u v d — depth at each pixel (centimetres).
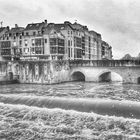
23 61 6588
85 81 6956
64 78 6925
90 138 2348
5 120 2933
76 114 2928
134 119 2703
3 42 8944
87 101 3441
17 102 3756
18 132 2545
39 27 8312
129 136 2353
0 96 4088
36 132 2533
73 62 7119
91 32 12212
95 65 6688
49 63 6266
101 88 5303
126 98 3956
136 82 6084
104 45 14725
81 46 9912
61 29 8762
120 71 6297
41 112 3084
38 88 5459
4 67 6688
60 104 3450
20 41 8575
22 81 6625
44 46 8050
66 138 2366
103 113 3008
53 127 2650
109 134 2417
